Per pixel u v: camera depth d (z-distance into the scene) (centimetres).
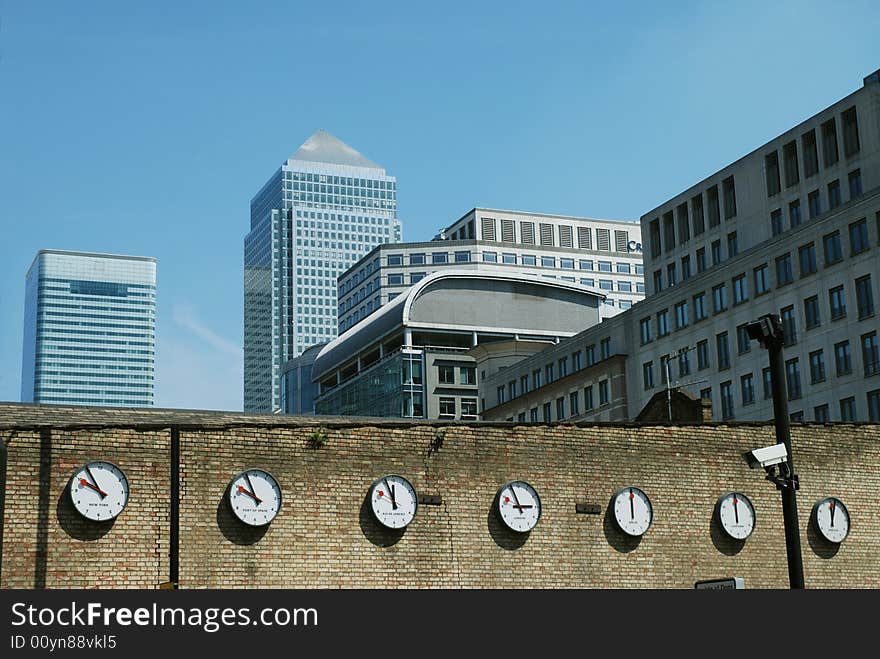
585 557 3316
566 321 15112
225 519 2939
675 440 3516
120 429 2883
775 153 9962
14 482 2753
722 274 9494
